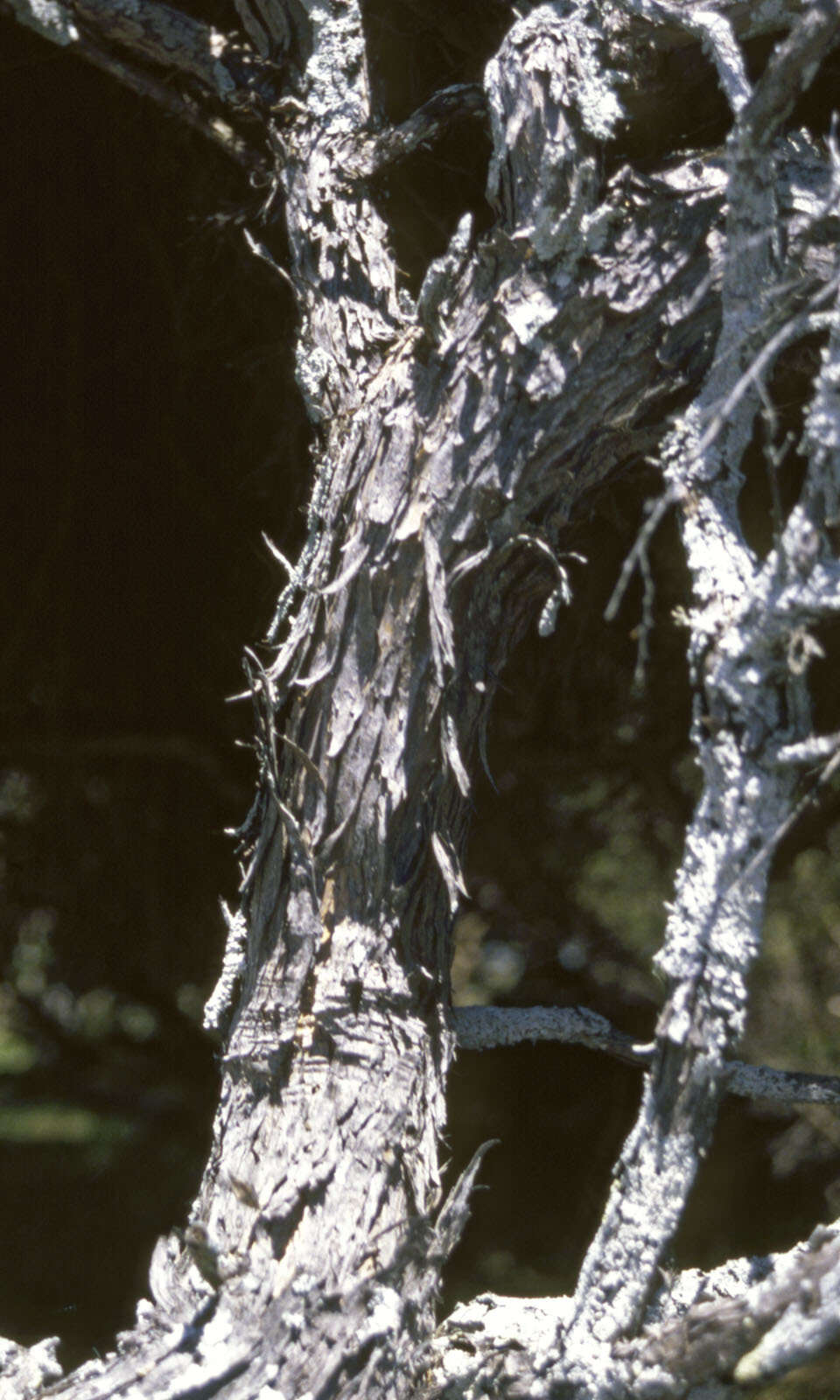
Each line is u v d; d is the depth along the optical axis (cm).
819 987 544
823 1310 288
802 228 301
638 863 475
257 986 307
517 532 307
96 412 406
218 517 405
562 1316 297
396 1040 304
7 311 399
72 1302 370
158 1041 633
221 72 325
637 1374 290
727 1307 291
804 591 290
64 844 469
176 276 395
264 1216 298
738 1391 289
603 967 495
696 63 308
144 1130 535
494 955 512
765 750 294
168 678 430
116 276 399
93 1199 430
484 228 355
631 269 303
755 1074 308
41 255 397
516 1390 292
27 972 541
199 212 386
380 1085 302
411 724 306
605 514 350
